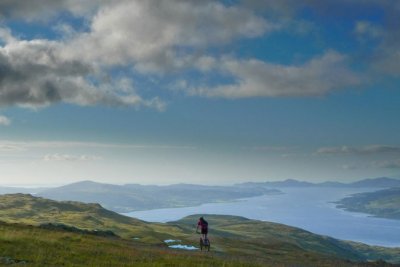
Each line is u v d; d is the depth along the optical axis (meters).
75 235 55.91
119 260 35.25
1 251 33.06
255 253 86.19
